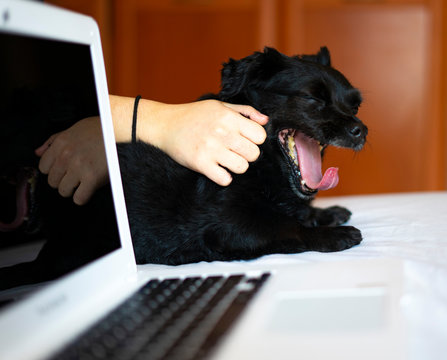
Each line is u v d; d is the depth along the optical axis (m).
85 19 1.48
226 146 1.84
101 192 1.46
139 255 2.11
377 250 1.76
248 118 2.04
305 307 1.08
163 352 0.89
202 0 5.46
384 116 5.46
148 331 1.00
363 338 0.89
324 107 2.30
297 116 2.26
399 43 5.36
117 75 5.62
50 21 1.31
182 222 2.07
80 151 1.41
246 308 1.09
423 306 1.19
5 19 1.16
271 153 2.21
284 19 5.39
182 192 2.08
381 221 2.24
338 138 2.24
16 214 1.21
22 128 1.24
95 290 1.31
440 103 5.40
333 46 5.41
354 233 1.95
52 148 1.32
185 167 2.10
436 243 1.78
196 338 0.94
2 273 1.15
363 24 5.36
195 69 5.57
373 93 5.45
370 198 2.91
